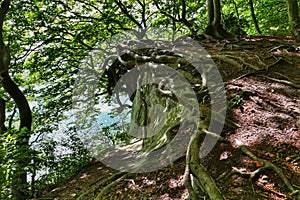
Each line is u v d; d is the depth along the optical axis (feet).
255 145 10.28
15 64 31.42
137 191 11.05
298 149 9.68
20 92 24.08
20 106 24.13
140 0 38.70
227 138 10.92
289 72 15.58
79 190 14.24
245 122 11.59
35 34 32.94
